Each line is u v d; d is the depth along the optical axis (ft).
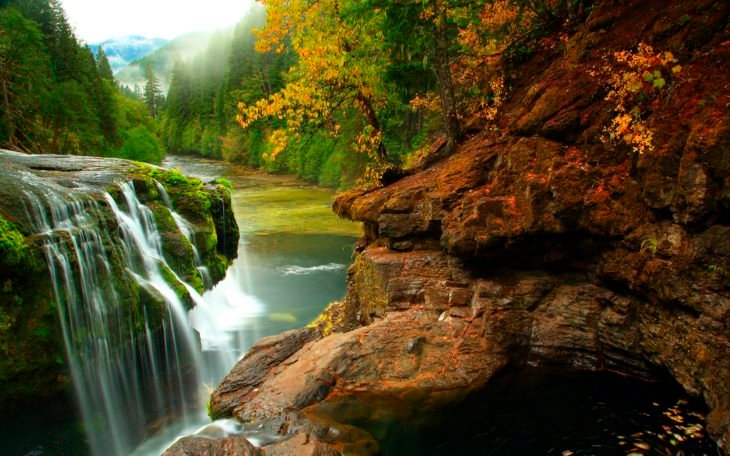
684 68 19.16
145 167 48.37
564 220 21.29
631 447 16.75
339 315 34.96
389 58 39.01
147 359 35.09
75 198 34.76
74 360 30.12
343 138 125.80
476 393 20.25
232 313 49.16
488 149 28.09
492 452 17.17
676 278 17.42
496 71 34.91
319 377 20.81
